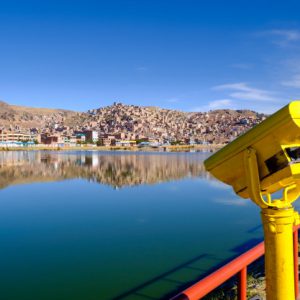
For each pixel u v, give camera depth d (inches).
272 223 91.0
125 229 898.1
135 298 447.2
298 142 87.3
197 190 1738.4
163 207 1246.3
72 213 1163.3
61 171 3105.3
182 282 494.9
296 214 99.8
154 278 520.7
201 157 5954.7
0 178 2522.1
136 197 1533.0
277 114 82.3
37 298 468.1
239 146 92.2
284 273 90.9
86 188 1930.4
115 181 2294.5
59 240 796.0
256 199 90.2
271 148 87.1
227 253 650.2
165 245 724.0
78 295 470.9
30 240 799.7
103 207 1279.5
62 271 577.6
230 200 1366.9
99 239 795.4
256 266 462.9
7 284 519.5
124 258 641.0
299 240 466.6
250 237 776.3
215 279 134.3
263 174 90.3
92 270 576.7
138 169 3314.5
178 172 2965.1
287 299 91.4
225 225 912.9
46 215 1134.4
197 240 759.1
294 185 94.8
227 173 100.5
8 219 1069.1
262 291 341.1
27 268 597.6
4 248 733.3
